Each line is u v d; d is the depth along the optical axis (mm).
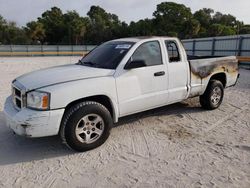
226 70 6188
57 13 69938
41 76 4012
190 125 5082
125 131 4758
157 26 64875
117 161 3645
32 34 61938
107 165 3537
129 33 64812
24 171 3412
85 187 3045
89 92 3793
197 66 5406
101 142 4020
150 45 4660
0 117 5496
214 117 5578
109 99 4078
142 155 3818
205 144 4188
